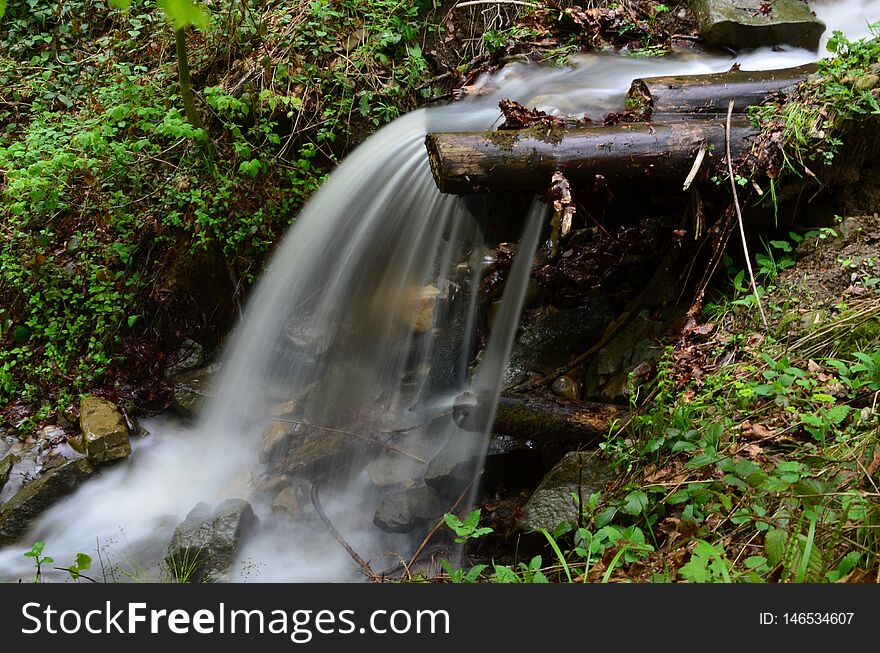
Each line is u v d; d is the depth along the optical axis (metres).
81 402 5.58
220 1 6.54
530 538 3.86
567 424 4.39
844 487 3.24
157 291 5.98
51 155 5.95
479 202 4.82
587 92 5.31
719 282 4.62
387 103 6.16
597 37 6.18
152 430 5.70
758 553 3.15
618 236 5.17
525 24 6.39
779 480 3.21
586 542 3.58
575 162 4.20
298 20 6.45
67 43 7.06
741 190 4.38
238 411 5.70
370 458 5.16
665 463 3.71
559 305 5.18
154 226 6.01
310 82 6.16
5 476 5.26
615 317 4.99
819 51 5.97
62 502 5.14
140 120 6.14
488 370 5.21
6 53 6.99
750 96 4.63
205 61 6.43
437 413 5.28
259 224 5.93
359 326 5.72
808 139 4.31
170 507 5.16
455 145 4.21
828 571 2.93
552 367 4.89
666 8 6.30
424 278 5.68
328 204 5.71
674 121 4.46
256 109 6.12
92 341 5.84
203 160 6.05
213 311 6.07
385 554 4.37
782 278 4.37
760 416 3.73
